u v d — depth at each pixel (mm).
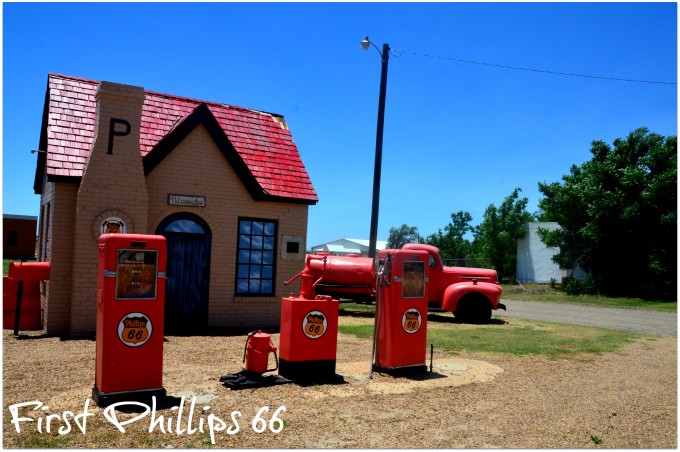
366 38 19703
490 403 6816
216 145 12648
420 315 8445
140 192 11195
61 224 11062
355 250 49969
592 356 10453
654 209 27906
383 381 7789
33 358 8609
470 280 16688
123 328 6195
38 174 14867
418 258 8430
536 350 10875
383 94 19922
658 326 16453
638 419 6379
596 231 28844
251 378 7230
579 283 29688
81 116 11906
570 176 33625
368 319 15719
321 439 5340
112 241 6152
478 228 49281
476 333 13266
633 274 29859
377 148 19891
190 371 7918
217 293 12602
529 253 36719
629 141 30562
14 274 11359
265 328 12875
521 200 40031
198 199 12375
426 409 6465
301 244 13703
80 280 10742
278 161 13938
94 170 10820
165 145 11852
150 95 13305
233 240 12820
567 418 6328
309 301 7715
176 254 12180
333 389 7234
